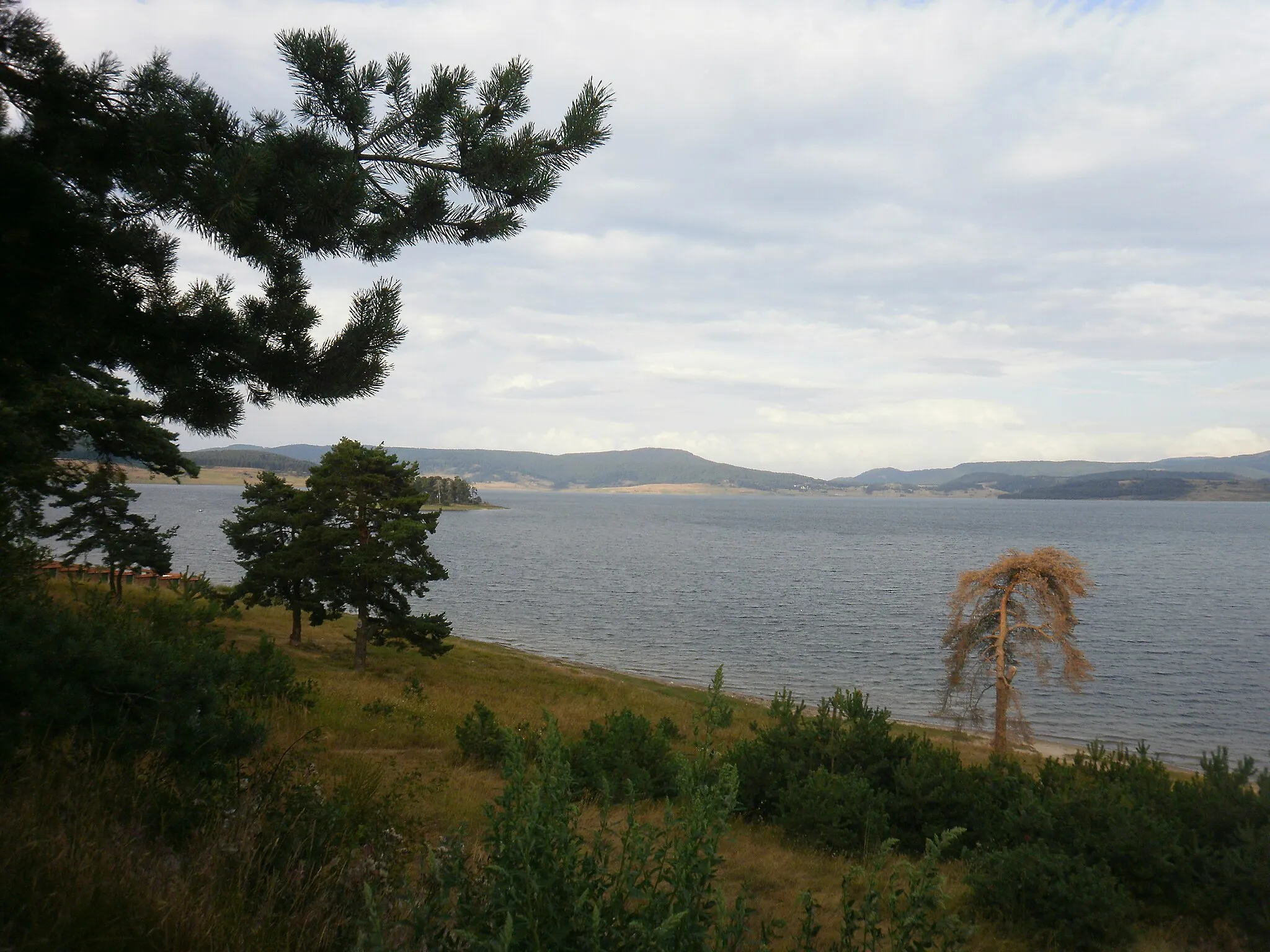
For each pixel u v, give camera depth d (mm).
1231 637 58281
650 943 2635
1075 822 8383
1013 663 26172
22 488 10516
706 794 3113
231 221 4625
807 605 73562
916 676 44594
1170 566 114000
